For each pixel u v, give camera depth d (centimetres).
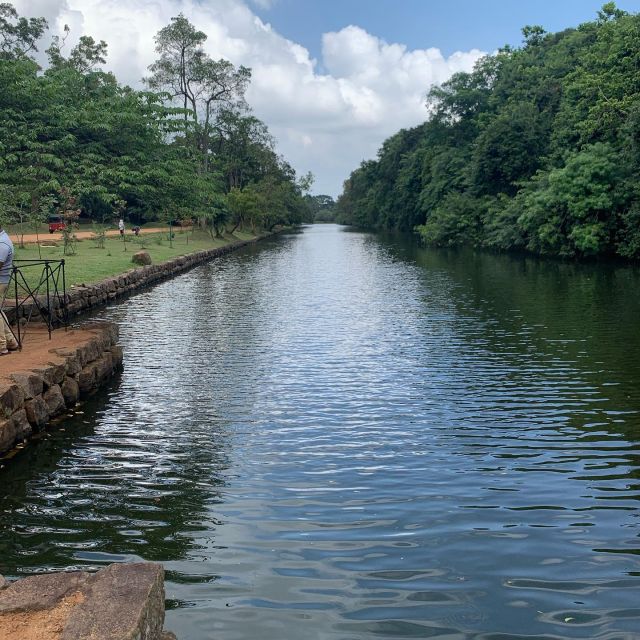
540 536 566
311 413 946
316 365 1253
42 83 2906
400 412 949
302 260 4119
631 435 836
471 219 5238
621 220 3538
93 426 884
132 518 605
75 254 2950
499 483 685
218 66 5600
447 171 6412
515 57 6225
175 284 2734
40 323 1346
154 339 1523
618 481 689
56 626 339
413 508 624
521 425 882
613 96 3747
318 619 448
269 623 443
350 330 1631
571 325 1638
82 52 5544
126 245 3809
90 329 1204
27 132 2870
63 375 962
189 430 867
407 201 8106
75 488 675
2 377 849
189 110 3656
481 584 490
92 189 3027
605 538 563
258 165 8000
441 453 777
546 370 1188
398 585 489
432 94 6850
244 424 894
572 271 3048
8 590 373
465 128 6675
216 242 5103
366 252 4866
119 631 322
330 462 748
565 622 443
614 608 459
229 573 508
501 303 2056
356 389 1078
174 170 3656
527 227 4025
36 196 2925
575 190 3503
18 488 676
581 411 942
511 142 4928
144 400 1015
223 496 653
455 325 1683
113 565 393
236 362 1280
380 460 754
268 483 687
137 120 3319
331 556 533
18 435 812
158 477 705
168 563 523
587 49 4753
